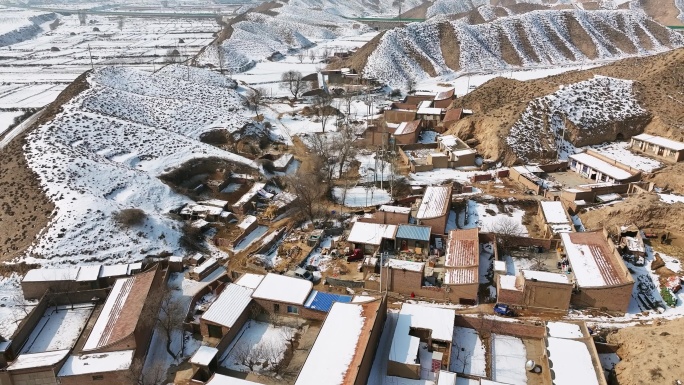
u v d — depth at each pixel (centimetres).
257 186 7806
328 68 16612
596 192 6994
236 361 4394
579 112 9206
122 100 10588
